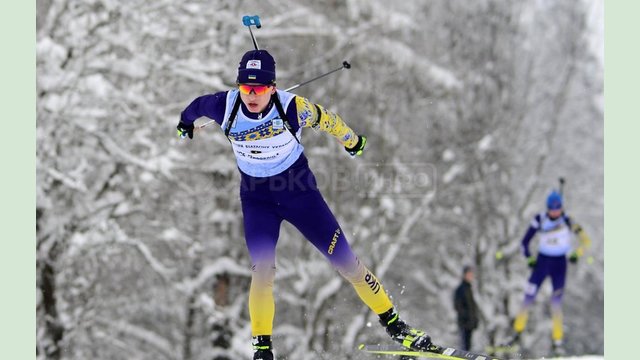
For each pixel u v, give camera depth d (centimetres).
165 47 2023
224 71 2008
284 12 2100
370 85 2233
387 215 2273
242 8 2050
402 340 864
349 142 835
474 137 2355
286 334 2195
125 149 2044
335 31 2169
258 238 822
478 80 2362
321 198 853
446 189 2341
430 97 2289
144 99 2028
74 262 2091
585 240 1978
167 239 2080
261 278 807
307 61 2173
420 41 2302
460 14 2323
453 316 2336
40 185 2042
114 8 2022
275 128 781
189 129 837
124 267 2144
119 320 2162
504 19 2353
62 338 2112
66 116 2033
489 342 2348
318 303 2153
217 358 2062
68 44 2033
